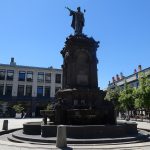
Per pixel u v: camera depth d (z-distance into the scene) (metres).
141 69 62.25
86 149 9.83
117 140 11.77
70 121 14.73
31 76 63.19
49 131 12.69
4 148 9.90
